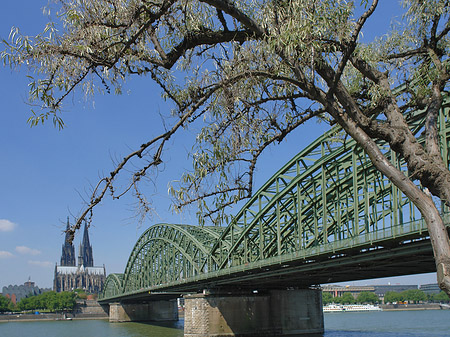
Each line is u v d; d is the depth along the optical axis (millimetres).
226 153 10633
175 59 11008
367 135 8539
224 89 10609
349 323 122188
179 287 87688
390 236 38656
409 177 8484
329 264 48812
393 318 155375
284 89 11109
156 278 115500
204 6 11133
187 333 71875
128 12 10102
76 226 8805
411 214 38719
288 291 75188
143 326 123938
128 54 10906
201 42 10938
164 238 109062
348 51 8938
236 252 72250
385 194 49562
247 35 10711
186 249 93375
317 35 9992
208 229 91750
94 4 10117
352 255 45656
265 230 67438
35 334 111938
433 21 11742
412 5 12156
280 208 61000
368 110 10281
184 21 10664
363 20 9117
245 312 71750
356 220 44125
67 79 9820
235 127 10766
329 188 53750
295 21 9750
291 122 11125
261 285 73938
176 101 11172
